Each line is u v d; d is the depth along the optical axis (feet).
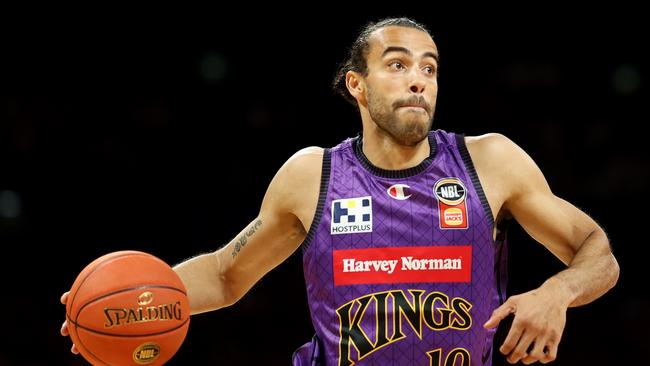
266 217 17.62
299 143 50.03
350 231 16.10
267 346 41.09
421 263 15.79
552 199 16.46
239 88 51.44
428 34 16.88
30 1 50.83
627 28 52.47
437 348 15.65
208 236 45.83
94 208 45.19
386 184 16.29
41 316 42.04
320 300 16.40
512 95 51.65
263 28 52.60
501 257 17.07
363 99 17.21
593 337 42.75
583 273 14.84
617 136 50.03
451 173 16.35
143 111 49.19
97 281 15.44
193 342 40.96
